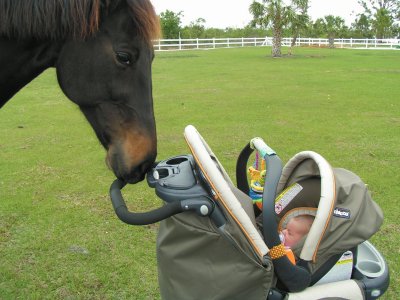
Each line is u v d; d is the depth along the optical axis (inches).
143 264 120.6
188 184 70.2
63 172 192.4
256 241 65.9
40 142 242.7
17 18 72.3
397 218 142.9
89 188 173.5
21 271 116.6
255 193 93.8
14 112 329.7
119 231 138.6
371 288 78.7
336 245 73.5
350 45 1437.0
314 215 83.6
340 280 79.4
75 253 125.5
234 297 68.0
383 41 1439.5
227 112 317.4
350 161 201.8
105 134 78.2
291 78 535.5
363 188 77.5
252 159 201.0
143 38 73.7
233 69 655.1
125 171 76.3
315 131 259.1
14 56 78.2
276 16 944.3
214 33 1600.6
